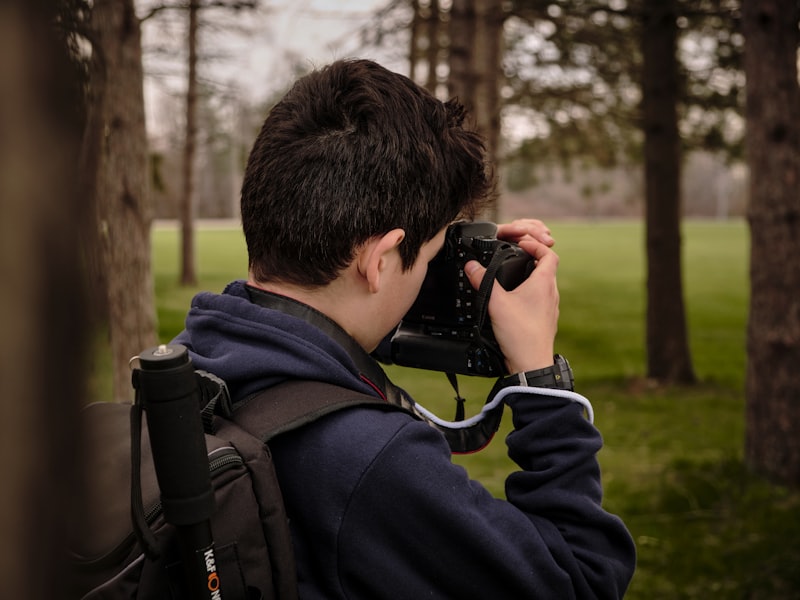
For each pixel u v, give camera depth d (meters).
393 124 0.93
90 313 0.30
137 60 3.73
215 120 16.19
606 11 6.84
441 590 0.88
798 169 4.55
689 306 16.75
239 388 0.93
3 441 0.25
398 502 0.85
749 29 4.59
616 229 49.16
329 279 0.95
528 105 10.13
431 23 7.47
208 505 0.71
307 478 0.87
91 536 0.68
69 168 0.28
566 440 0.97
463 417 1.23
